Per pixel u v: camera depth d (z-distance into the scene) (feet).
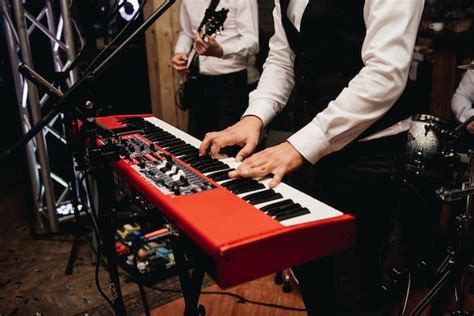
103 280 8.43
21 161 9.98
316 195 4.85
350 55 4.26
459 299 6.18
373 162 4.46
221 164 4.34
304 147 3.85
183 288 4.63
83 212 10.45
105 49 4.64
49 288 8.25
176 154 4.75
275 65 5.14
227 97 10.07
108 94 13.16
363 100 3.72
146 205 4.07
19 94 9.61
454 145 5.22
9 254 9.52
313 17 4.29
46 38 10.40
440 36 9.60
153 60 12.04
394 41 3.64
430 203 5.98
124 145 5.17
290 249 3.04
